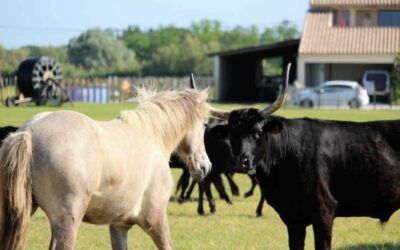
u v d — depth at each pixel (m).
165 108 8.73
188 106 9.00
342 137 9.68
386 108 47.12
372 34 56.06
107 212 7.59
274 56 62.22
